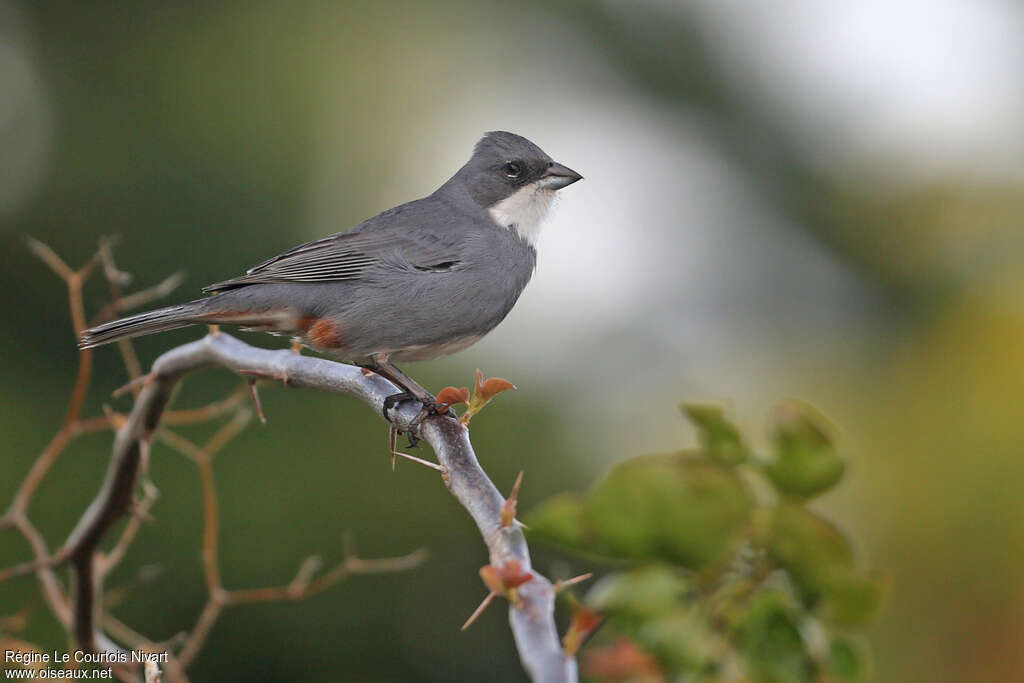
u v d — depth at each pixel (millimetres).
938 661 8133
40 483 12930
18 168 14172
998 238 12891
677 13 16953
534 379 13570
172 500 12703
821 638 2662
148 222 14281
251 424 13172
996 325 10258
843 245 15008
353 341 8547
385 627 12875
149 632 12453
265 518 12812
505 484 13133
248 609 12641
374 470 13227
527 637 2914
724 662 2619
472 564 13125
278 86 14984
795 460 2633
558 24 16484
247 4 15297
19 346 13742
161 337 13961
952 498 8883
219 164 14539
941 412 9805
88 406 13555
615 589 2676
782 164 15938
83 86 14594
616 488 2625
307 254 8531
